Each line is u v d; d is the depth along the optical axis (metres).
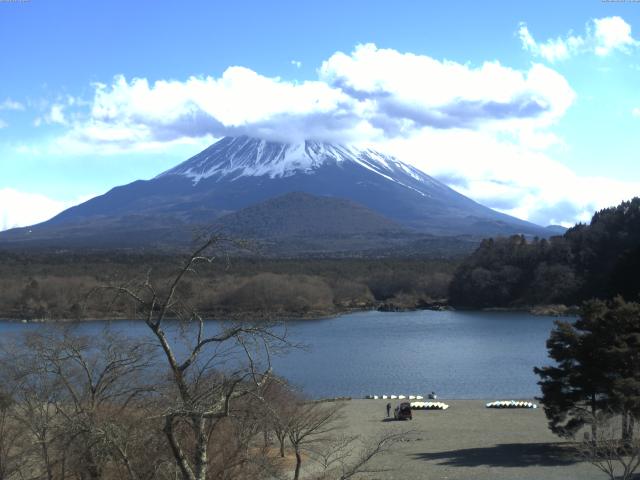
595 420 41.25
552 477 39.22
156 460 20.84
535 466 42.12
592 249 197.50
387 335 137.12
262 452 25.83
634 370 43.69
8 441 26.42
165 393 21.58
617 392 41.81
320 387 81.06
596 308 45.16
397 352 112.12
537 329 148.25
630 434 40.12
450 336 136.38
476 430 55.06
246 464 24.91
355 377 88.69
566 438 46.03
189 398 18.56
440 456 45.56
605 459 37.38
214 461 22.39
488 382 85.94
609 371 43.94
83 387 26.36
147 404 22.12
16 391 26.62
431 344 123.19
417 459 44.72
